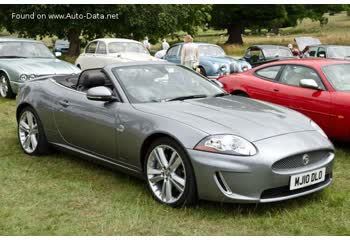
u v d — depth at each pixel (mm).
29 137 5832
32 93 5734
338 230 3635
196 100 4750
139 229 3666
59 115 5258
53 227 3699
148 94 4758
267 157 3729
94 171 5141
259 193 3734
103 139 4707
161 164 4148
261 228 3691
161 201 4141
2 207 4109
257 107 4648
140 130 4277
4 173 5074
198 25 35781
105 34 27578
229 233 3594
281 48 17781
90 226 3723
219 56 14648
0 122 7855
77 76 6047
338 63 6715
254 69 7578
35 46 11562
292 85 6742
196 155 3816
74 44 27250
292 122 4316
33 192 4488
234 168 3695
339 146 6301
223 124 4012
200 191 3852
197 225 3736
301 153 3893
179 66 5508
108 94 4598
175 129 4008
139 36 27250
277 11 48250
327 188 4590
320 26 74938
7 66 10375
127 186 4629
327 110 6070
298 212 3967
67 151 5395
